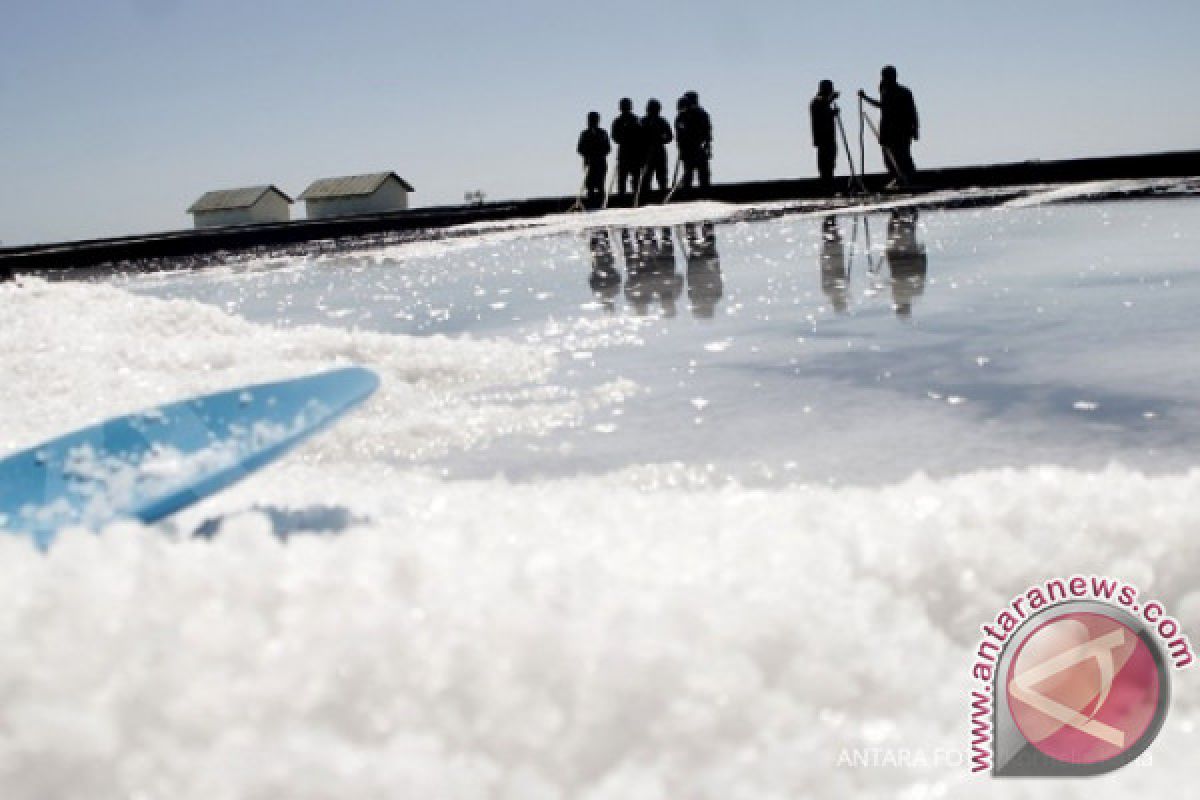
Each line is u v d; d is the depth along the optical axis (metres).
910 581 1.07
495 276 6.62
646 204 18.75
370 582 0.94
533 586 0.93
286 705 0.76
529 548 1.08
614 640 0.82
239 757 0.68
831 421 2.30
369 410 2.58
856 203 13.92
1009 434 2.10
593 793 0.69
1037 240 6.31
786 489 1.79
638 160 18.62
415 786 0.67
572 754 0.74
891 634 0.94
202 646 0.81
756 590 0.94
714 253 7.19
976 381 2.59
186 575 0.92
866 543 1.12
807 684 0.83
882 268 5.40
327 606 0.88
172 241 13.84
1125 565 1.10
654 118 18.55
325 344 3.25
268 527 1.05
